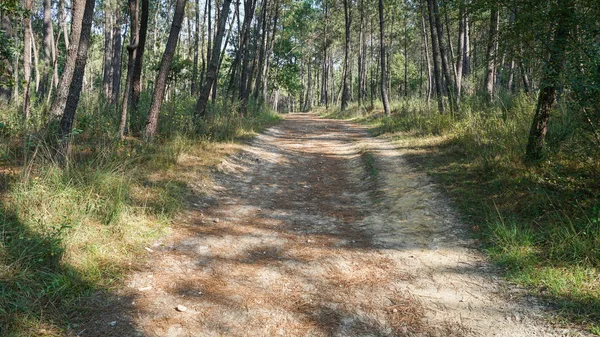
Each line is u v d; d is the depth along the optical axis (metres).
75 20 7.40
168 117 10.95
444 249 5.02
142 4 10.20
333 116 29.14
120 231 4.88
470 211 5.92
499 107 10.75
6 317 3.07
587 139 5.67
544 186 5.86
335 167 10.29
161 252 4.75
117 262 4.27
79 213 4.83
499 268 4.38
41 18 24.84
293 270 4.57
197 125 11.35
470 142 9.18
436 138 11.39
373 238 5.57
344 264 4.75
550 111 6.68
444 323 3.51
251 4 19.77
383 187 7.83
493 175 6.92
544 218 5.19
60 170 5.35
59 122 6.91
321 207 7.11
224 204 6.89
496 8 7.15
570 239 4.43
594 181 5.47
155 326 3.33
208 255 4.82
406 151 10.47
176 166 7.90
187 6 26.02
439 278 4.32
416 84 49.56
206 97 12.30
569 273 3.98
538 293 3.79
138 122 10.40
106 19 25.56
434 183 7.39
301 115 35.22
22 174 5.09
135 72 10.67
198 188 7.16
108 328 3.23
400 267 4.64
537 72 6.31
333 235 5.73
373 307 3.80
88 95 11.83
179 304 3.69
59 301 3.46
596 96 5.23
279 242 5.40
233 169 8.98
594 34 5.37
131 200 5.79
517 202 5.76
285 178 9.08
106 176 5.73
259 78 24.06
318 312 3.71
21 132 7.40
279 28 38.00
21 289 3.35
